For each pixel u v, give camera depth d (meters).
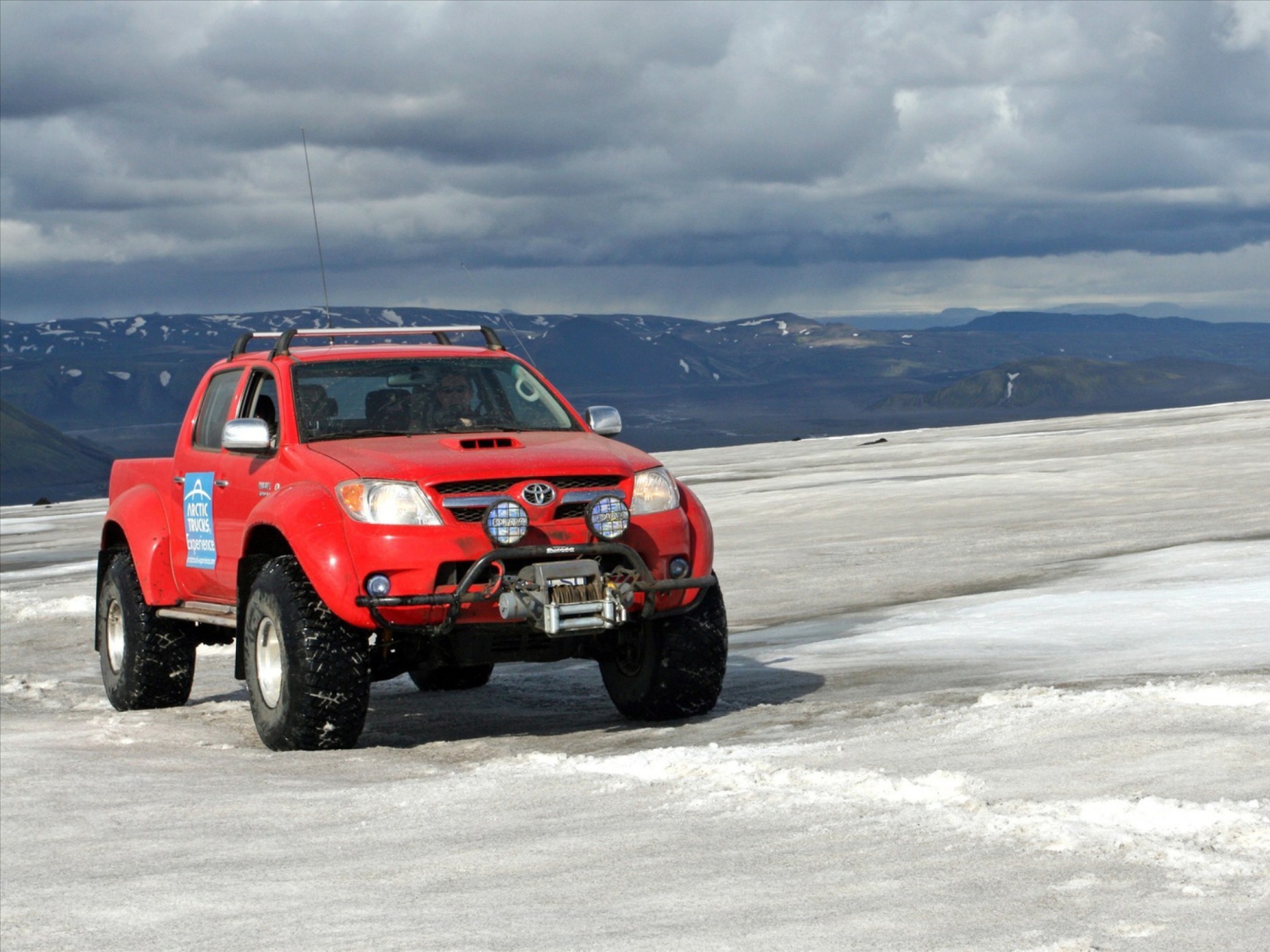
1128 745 6.41
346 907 5.07
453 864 5.57
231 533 10.59
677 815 5.97
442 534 8.88
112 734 10.48
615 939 4.34
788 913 4.42
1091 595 15.16
